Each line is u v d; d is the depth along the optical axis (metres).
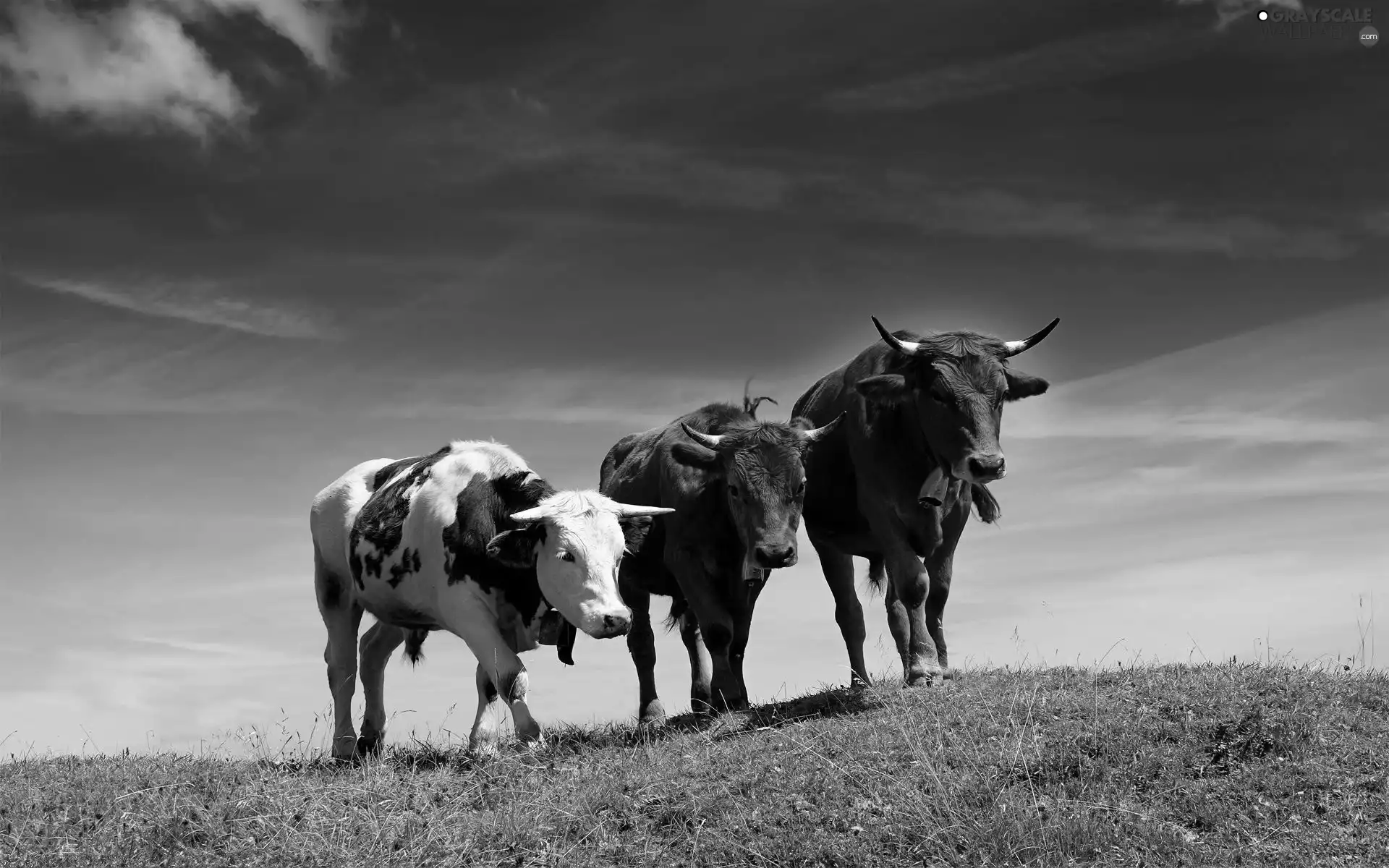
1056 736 9.62
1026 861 8.08
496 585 11.75
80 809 9.38
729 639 12.79
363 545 12.31
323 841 8.84
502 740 11.59
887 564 12.50
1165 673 11.31
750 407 13.41
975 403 11.20
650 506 12.98
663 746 10.98
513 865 8.68
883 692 11.74
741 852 8.51
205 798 9.63
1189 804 8.58
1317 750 9.16
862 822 8.68
